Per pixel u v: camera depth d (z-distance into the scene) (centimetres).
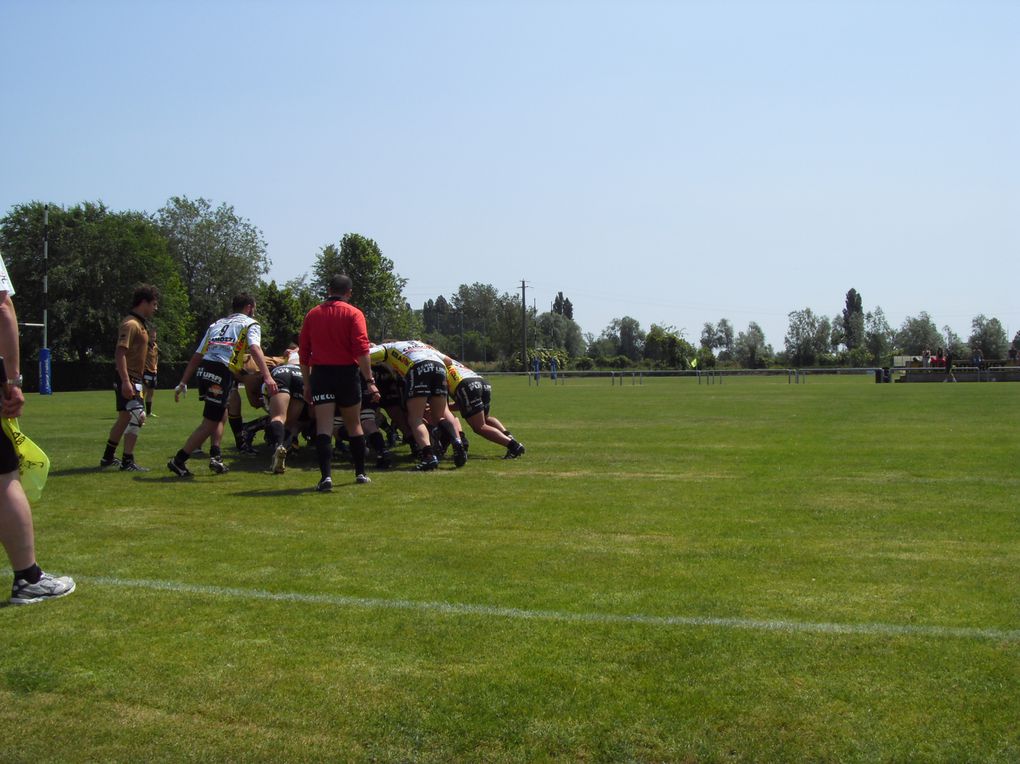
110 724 311
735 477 874
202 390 894
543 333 11319
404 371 955
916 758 284
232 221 8344
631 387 3847
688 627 399
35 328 5797
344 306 807
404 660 363
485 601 440
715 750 289
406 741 298
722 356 9850
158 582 476
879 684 336
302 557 532
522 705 321
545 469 944
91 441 1270
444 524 634
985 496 748
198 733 305
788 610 423
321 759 288
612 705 321
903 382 4434
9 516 435
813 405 2180
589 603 436
